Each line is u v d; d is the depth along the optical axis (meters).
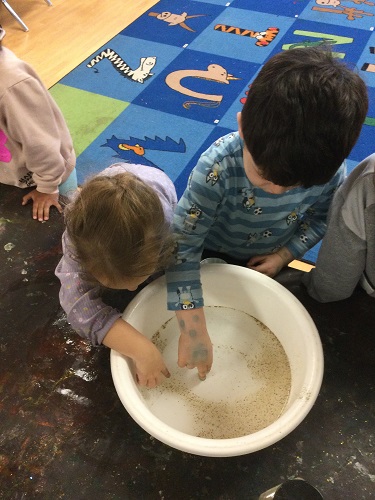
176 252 0.75
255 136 0.62
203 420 0.73
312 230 0.96
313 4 2.71
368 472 0.61
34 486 0.60
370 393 0.69
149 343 0.69
